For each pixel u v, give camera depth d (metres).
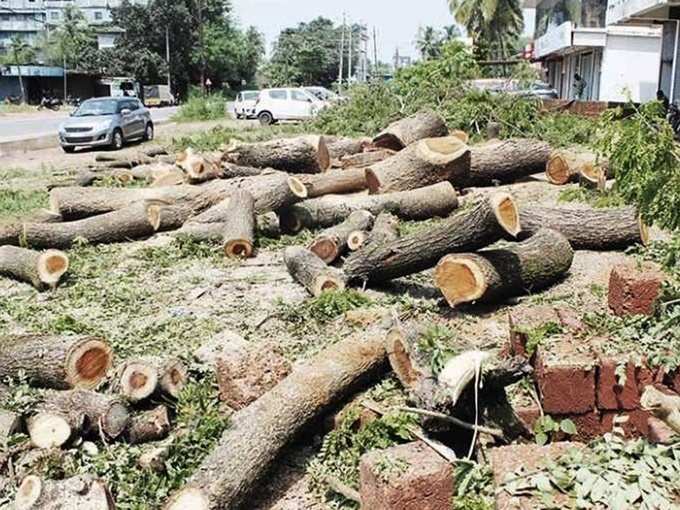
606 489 2.89
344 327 5.36
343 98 19.88
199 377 4.46
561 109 18.77
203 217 8.64
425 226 8.45
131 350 5.10
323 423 3.95
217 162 11.43
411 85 17.77
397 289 6.23
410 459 3.08
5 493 3.34
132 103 21.56
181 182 11.09
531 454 3.24
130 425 3.87
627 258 6.49
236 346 4.39
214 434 3.75
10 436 3.71
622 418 3.75
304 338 5.23
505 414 3.69
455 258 5.36
